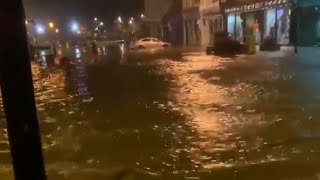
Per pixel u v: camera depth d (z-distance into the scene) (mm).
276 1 32438
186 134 8102
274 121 8828
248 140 7531
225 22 42094
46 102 12188
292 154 6621
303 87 13055
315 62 20234
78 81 17344
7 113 2061
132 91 13883
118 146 7430
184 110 10430
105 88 14859
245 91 12914
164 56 31297
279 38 32625
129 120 9453
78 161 6621
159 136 8008
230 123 8875
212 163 6375
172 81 16078
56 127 9016
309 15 29859
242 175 5785
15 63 2012
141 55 33969
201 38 49344
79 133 8391
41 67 25219
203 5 47812
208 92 13070
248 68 19219
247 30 37719
